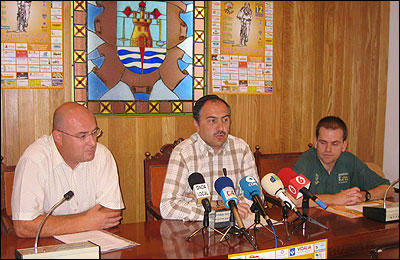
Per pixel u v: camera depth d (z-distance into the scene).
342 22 3.67
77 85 2.85
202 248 1.52
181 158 2.20
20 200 1.78
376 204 2.24
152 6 3.03
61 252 1.35
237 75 3.31
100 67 2.91
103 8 2.90
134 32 2.99
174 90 3.13
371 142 3.86
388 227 1.80
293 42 3.49
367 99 3.83
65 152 1.93
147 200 2.67
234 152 2.34
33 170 1.89
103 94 2.93
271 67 3.42
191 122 3.19
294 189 1.77
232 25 3.27
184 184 2.17
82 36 2.85
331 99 3.68
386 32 3.84
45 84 2.77
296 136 3.57
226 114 2.19
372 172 2.64
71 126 1.87
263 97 3.42
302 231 1.74
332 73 3.67
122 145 3.01
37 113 2.77
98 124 2.93
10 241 1.62
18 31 2.70
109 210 2.02
